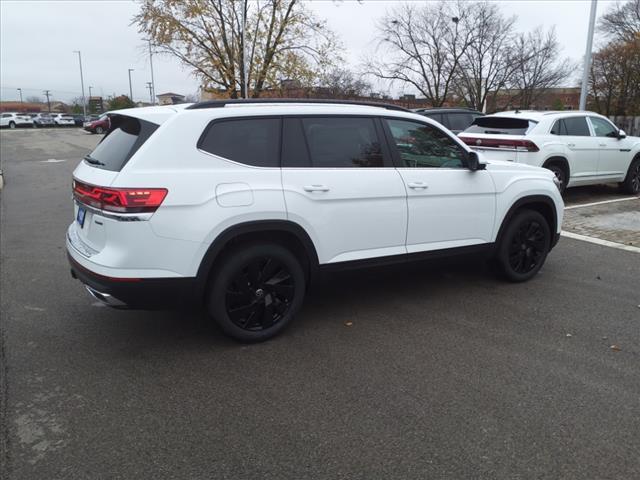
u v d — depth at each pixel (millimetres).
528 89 38156
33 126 63625
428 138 4617
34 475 2516
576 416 3006
